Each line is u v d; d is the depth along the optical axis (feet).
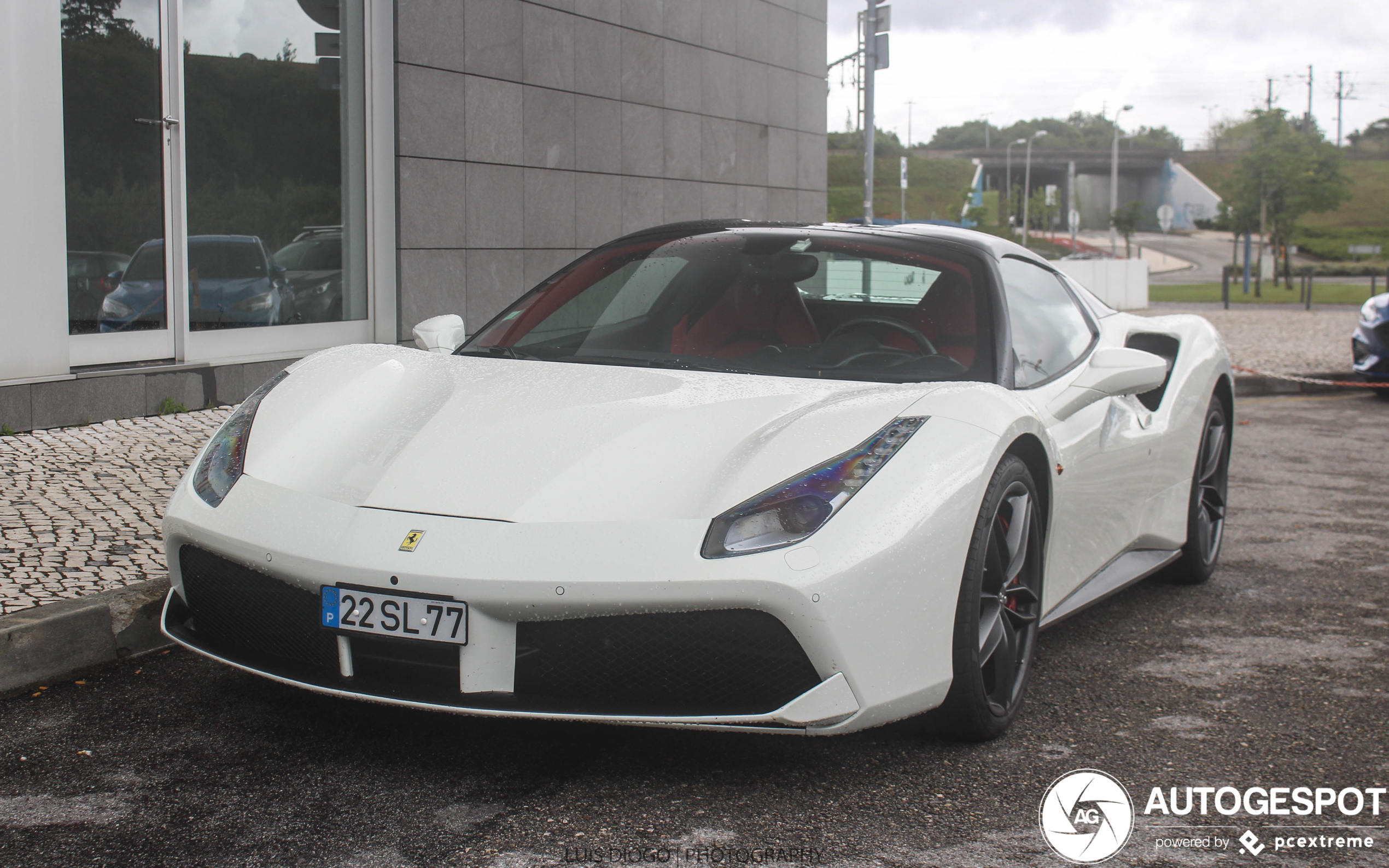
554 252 27.66
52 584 9.62
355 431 7.82
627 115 29.60
